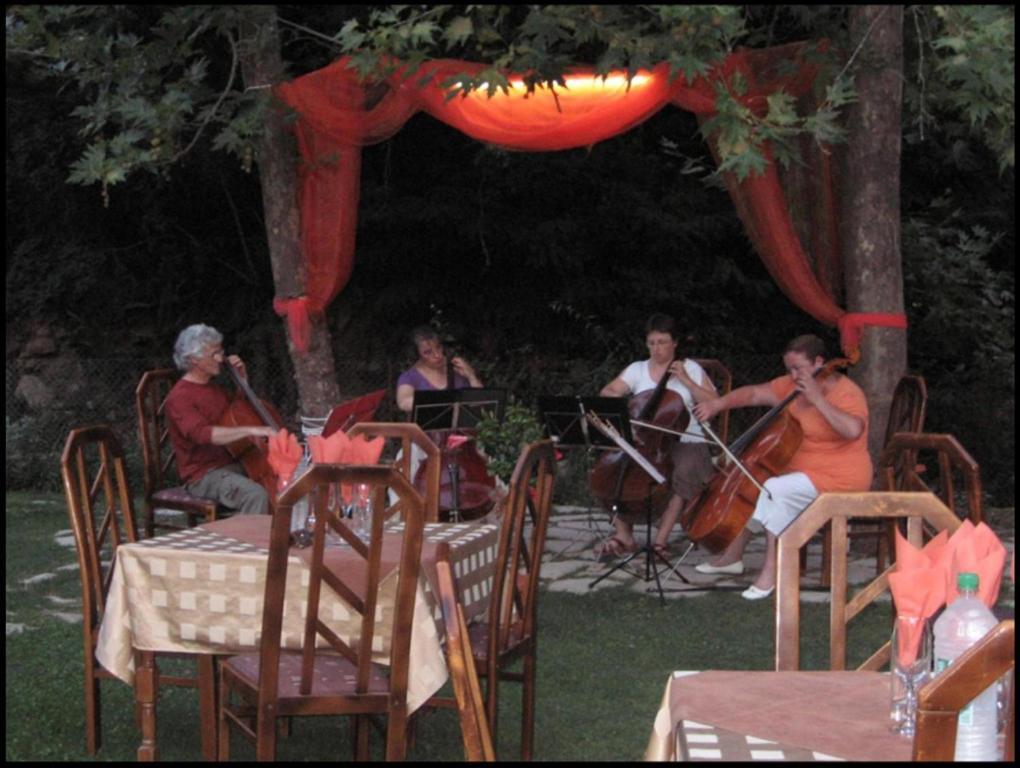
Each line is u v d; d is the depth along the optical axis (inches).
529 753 181.8
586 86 318.7
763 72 319.6
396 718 151.0
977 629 100.9
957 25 250.1
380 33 270.2
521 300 550.0
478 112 324.8
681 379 305.6
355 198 357.1
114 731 197.3
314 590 147.6
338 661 165.5
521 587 193.2
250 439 288.0
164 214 561.6
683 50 250.5
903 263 524.4
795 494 273.3
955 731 82.5
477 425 291.3
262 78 335.6
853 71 325.1
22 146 542.6
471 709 97.2
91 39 322.0
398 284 545.0
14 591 296.8
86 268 554.9
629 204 523.8
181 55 325.7
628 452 283.3
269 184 365.7
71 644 248.7
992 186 570.9
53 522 390.6
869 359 343.6
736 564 309.3
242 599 164.1
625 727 199.9
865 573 310.7
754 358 540.1
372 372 535.8
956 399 527.5
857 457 277.0
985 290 531.8
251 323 568.7
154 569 167.2
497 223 530.9
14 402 537.6
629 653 241.9
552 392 511.2
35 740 192.4
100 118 321.1
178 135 340.5
